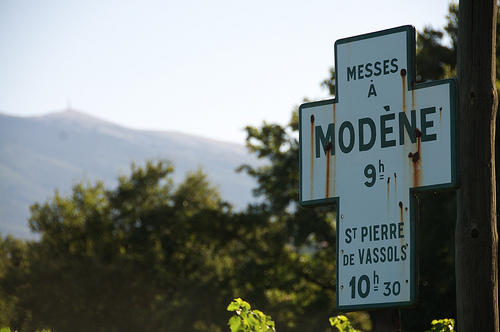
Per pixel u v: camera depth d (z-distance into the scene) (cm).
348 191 517
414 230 488
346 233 512
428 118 495
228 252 3578
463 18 574
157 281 3869
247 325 551
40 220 4294
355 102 526
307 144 541
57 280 4031
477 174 553
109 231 4209
